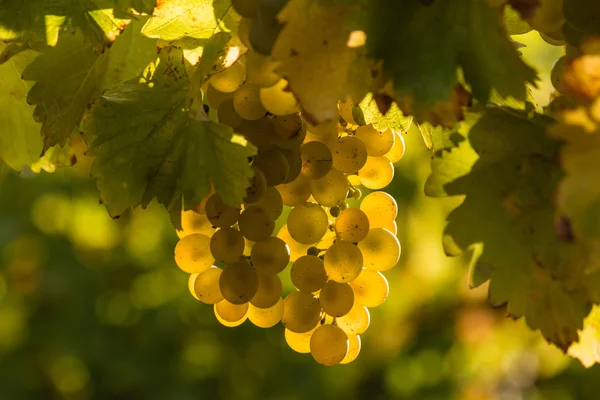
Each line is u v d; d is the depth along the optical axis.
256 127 0.76
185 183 0.76
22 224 2.26
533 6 0.71
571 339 0.73
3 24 0.79
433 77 0.72
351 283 0.79
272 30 0.72
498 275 0.75
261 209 0.77
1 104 0.87
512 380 2.70
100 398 2.33
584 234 0.67
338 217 0.79
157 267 2.40
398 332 2.39
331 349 0.78
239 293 0.77
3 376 2.36
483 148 0.75
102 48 0.79
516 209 0.74
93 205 2.33
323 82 0.72
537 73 0.72
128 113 0.77
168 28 0.78
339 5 0.71
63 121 0.81
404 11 0.72
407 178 2.03
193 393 2.38
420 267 2.20
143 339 2.38
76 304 2.33
